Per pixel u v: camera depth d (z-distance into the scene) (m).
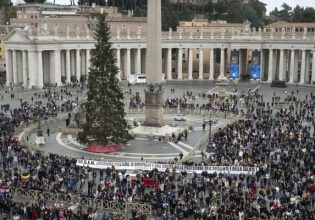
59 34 119.38
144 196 40.00
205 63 158.62
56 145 62.47
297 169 47.81
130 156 57.62
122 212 38.53
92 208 37.91
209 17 193.38
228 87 118.44
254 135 60.91
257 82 128.00
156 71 66.44
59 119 76.44
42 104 89.69
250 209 37.47
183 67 155.25
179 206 37.56
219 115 83.25
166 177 45.28
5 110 78.81
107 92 58.25
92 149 59.78
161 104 68.00
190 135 68.94
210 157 52.34
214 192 41.16
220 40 132.50
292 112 82.75
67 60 121.31
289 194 40.00
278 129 64.50
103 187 42.69
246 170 47.25
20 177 44.00
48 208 36.69
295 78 130.12
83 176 45.47
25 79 117.31
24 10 162.88
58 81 119.69
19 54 119.31
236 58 125.81
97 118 58.78
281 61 128.38
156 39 65.06
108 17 154.88
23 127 68.81
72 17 156.00
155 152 59.59
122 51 133.88
